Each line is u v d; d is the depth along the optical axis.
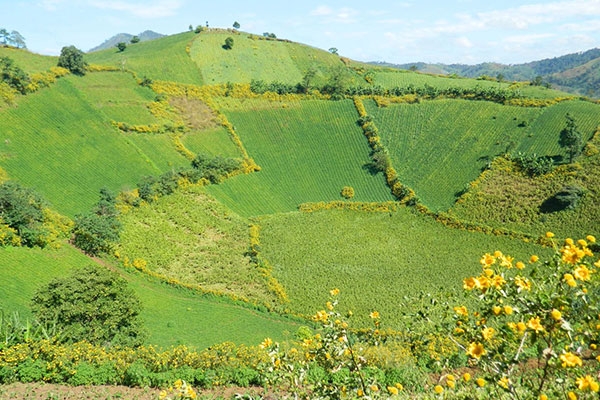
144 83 81.75
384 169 73.50
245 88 88.69
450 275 50.38
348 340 9.46
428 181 69.44
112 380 23.03
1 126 56.78
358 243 58.62
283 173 74.12
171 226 56.00
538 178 62.72
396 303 44.31
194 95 84.19
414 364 21.31
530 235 55.41
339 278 50.09
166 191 60.91
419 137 78.44
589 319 6.71
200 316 41.19
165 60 93.62
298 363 10.25
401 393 14.20
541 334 6.71
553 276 6.93
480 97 84.19
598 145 64.75
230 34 111.81
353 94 90.00
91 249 46.44
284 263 53.56
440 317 8.41
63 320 27.80
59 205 51.44
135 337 30.14
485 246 55.97
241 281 48.78
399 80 100.06
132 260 47.72
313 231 61.44
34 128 59.88
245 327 40.06
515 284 7.00
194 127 77.19
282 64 103.81
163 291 45.00
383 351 22.17
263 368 10.02
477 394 8.58
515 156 67.81
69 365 23.11
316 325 41.50
